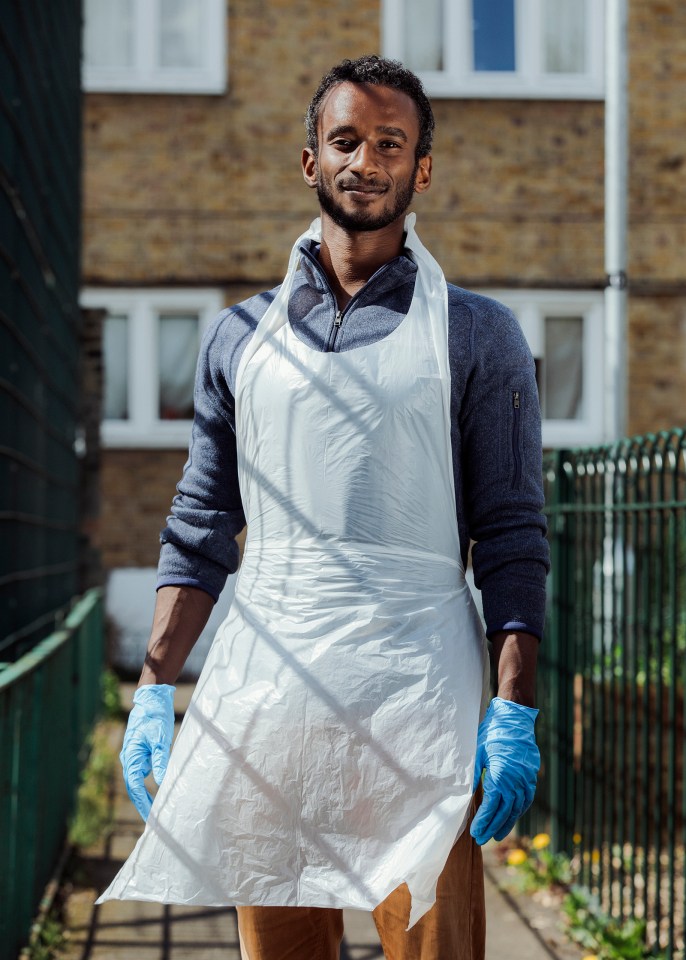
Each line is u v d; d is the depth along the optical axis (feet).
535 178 34.53
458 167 34.45
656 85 34.40
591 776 13.71
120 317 34.30
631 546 14.57
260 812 5.72
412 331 5.94
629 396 34.32
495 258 34.47
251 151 34.17
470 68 34.55
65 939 12.26
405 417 5.83
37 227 14.67
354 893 5.60
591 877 13.58
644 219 34.37
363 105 5.97
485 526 6.03
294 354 6.01
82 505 26.63
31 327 14.06
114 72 33.83
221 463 6.52
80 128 22.21
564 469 15.21
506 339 6.01
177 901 5.75
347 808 5.65
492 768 5.58
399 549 5.85
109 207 34.01
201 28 34.22
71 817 16.22
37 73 14.64
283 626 5.85
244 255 34.17
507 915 13.25
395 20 34.22
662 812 11.67
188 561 6.46
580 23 34.76
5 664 11.00
